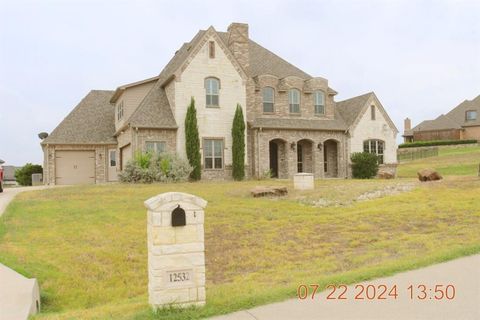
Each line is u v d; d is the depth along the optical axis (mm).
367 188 20719
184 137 28891
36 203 18031
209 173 29141
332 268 9656
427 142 64625
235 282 9070
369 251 10867
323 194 19484
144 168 26109
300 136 32281
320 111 34031
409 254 10016
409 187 20469
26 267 10203
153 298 6609
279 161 32562
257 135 30781
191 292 6711
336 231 13188
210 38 29781
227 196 19734
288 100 32875
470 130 69438
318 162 32875
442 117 73062
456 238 11203
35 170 39250
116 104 33750
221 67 29969
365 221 14141
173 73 28688
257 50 36219
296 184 21547
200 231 6805
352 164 33625
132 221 14938
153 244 6613
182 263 6695
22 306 6957
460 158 49219
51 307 8750
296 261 10672
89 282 9977
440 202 16234
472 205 15281
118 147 32875
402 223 13570
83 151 33062
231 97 30141
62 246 12148
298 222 14547
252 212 16094
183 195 6738
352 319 6199
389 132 35594
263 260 10891
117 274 10438
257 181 27516
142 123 28016
